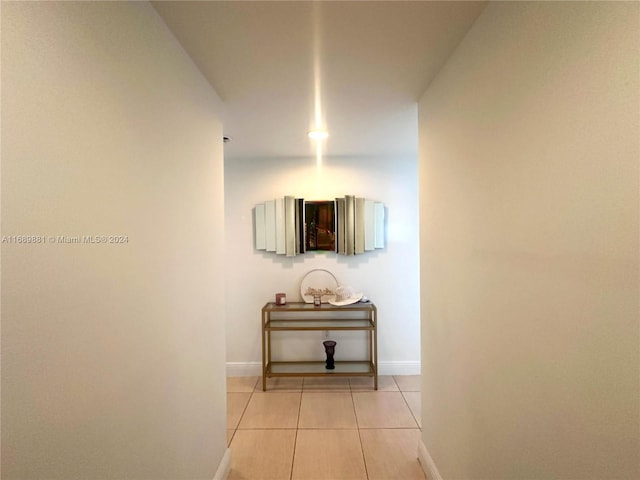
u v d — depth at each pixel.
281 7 1.14
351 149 3.10
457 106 1.42
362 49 1.42
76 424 0.75
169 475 1.21
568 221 0.78
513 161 1.00
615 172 0.65
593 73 0.70
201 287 1.56
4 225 0.58
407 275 3.43
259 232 3.42
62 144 0.71
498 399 1.12
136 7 1.01
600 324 0.69
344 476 1.96
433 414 1.83
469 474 1.37
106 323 0.85
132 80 0.99
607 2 0.67
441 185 1.63
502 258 1.07
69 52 0.74
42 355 0.66
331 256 3.44
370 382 3.29
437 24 1.25
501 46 1.06
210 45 1.36
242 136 2.66
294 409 2.77
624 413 0.64
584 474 0.75
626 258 0.63
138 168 1.01
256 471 2.01
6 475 0.59
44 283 0.66
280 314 3.48
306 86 1.78
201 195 1.57
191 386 1.42
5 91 0.59
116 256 0.90
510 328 1.04
